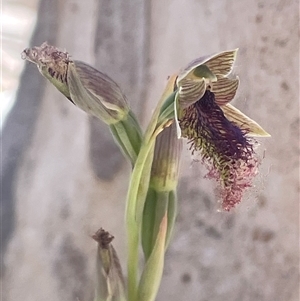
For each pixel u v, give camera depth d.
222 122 0.09
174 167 0.09
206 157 0.09
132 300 0.09
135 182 0.09
